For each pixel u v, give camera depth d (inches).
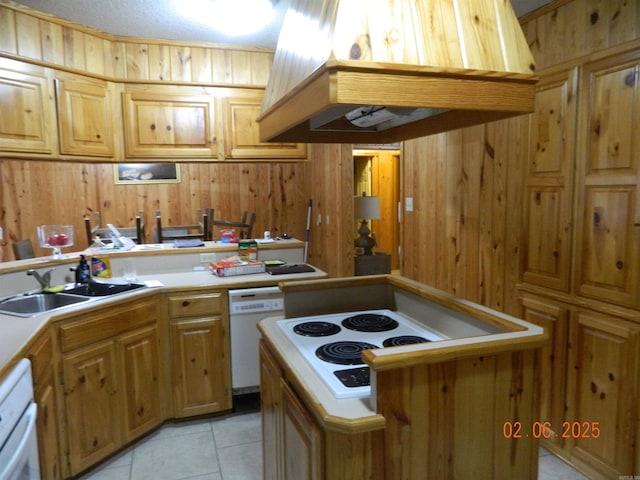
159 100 113.6
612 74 79.3
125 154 112.2
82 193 221.3
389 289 84.4
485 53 50.9
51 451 76.4
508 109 51.3
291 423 56.8
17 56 91.1
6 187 189.2
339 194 194.5
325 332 68.4
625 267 78.1
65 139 99.9
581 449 88.0
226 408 110.5
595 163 83.1
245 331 109.7
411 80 47.2
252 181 254.8
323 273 118.6
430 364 46.0
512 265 104.6
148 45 112.0
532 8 94.6
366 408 45.0
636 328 76.4
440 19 50.0
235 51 118.5
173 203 243.9
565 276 90.2
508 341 48.9
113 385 91.6
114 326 91.1
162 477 88.3
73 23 100.7
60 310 82.4
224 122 119.0
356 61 45.1
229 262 121.6
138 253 121.0
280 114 62.6
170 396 106.1
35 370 69.8
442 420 47.4
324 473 46.4
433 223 133.9
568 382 90.4
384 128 83.3
